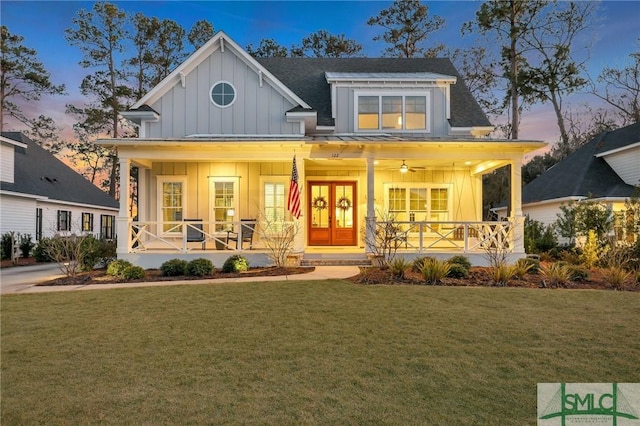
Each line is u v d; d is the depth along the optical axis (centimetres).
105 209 2575
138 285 872
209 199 1304
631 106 2508
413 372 402
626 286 849
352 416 316
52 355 450
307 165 1416
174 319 592
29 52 2928
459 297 727
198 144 1088
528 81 2102
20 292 805
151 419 312
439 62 1755
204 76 1303
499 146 1131
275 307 655
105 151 3669
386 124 1422
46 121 3291
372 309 641
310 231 1444
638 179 1641
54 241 1127
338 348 469
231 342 491
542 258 1363
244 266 1062
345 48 3138
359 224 1444
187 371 405
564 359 437
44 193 1948
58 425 304
